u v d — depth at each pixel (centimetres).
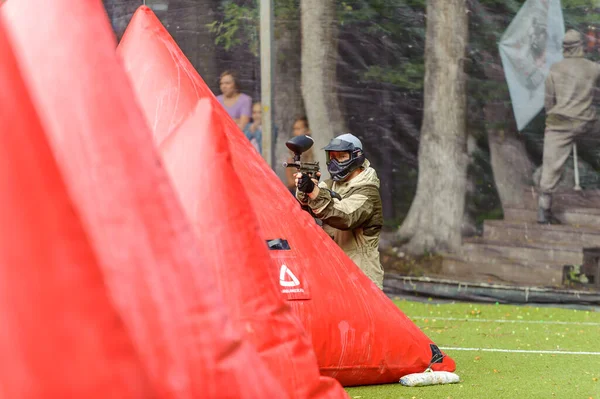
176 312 955
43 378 795
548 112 3634
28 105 852
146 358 924
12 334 794
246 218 1420
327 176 3847
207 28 3903
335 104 3834
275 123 3872
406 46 3762
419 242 3797
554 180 3644
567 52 3606
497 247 3709
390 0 3759
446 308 3606
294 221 1958
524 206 3681
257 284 1406
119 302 921
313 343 1856
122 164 962
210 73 3900
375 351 1934
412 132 3781
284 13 3841
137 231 948
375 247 2202
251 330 1391
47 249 816
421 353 2011
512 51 3656
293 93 3862
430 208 3778
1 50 851
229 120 2045
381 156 3812
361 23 3794
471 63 3703
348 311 1911
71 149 959
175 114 1917
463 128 3728
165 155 1459
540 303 3656
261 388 1040
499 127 3691
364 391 1917
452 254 3759
